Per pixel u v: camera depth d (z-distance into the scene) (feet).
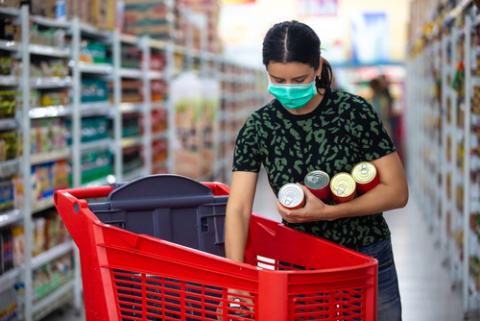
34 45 16.55
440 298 19.40
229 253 8.16
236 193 8.37
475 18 16.56
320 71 8.05
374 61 68.13
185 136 30.35
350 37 68.13
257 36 66.28
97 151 21.48
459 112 20.03
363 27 67.82
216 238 9.45
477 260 16.98
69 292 18.31
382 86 46.24
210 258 7.46
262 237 8.93
